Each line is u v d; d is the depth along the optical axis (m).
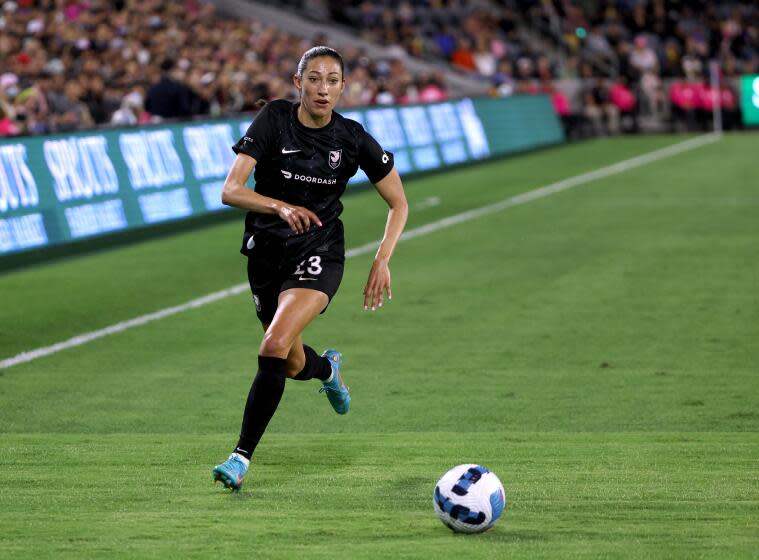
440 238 55.62
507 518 18.77
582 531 18.02
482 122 97.38
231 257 51.28
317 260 21.59
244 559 16.88
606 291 42.06
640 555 16.86
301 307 20.98
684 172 83.88
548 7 146.38
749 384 29.52
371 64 102.81
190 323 38.06
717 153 99.31
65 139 51.59
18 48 77.12
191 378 31.05
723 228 56.62
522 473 21.55
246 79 82.50
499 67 126.69
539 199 70.00
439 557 16.88
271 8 115.75
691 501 19.61
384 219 62.69
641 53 134.12
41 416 27.38
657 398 28.33
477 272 46.41
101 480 21.36
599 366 31.64
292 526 18.45
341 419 26.92
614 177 81.62
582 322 37.16
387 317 38.41
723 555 16.83
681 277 44.47
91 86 71.81
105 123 71.50
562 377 30.55
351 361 32.66
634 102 126.69
